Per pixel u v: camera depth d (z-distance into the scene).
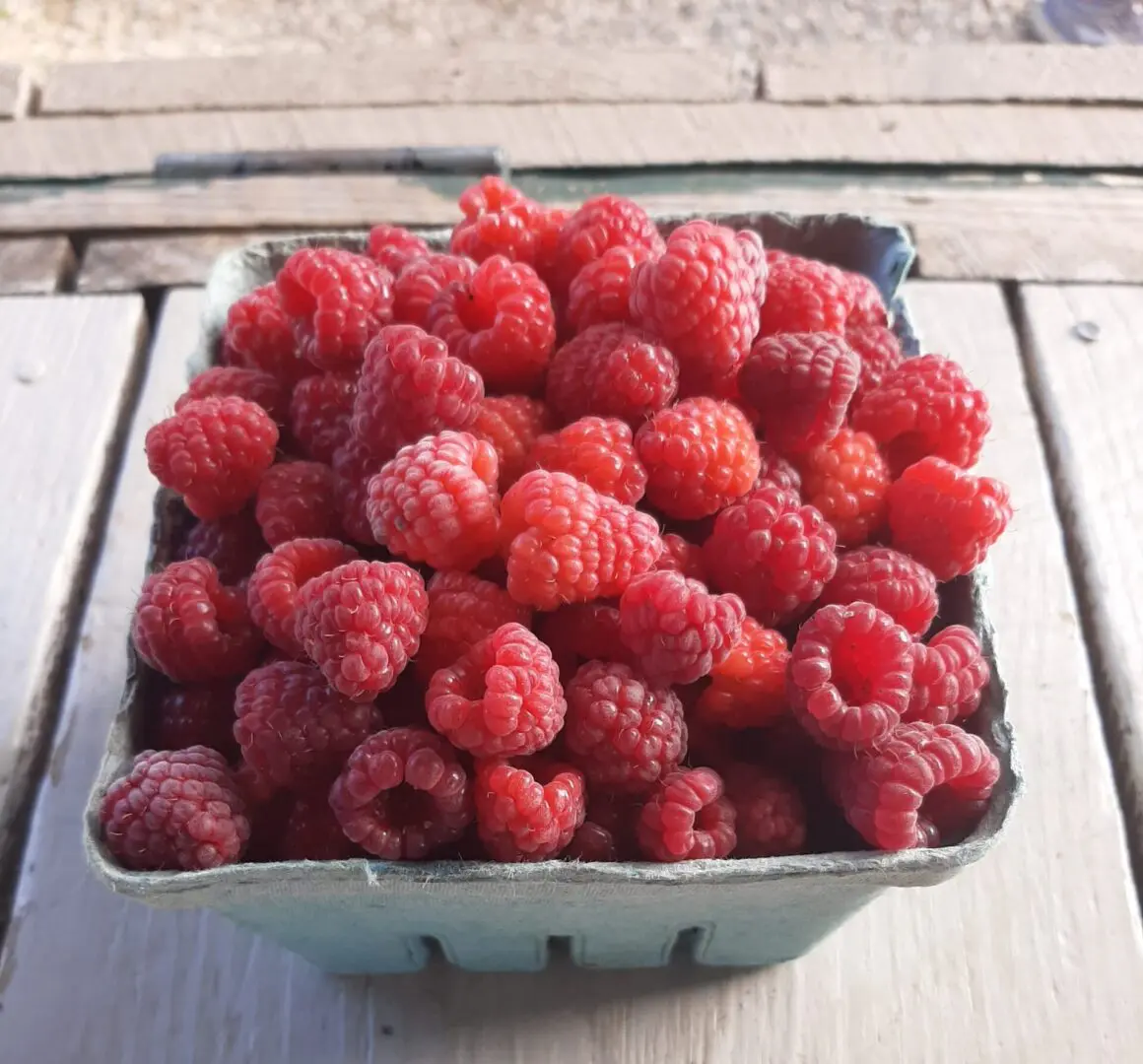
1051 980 0.17
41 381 0.23
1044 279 0.25
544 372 0.15
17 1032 0.17
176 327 0.24
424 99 0.27
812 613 0.14
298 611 0.12
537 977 0.18
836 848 0.14
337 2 0.33
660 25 0.32
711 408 0.14
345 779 0.12
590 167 0.26
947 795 0.13
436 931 0.16
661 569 0.13
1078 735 0.20
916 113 0.26
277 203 0.26
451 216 0.25
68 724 0.20
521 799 0.12
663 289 0.14
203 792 0.13
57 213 0.25
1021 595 0.21
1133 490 0.22
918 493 0.14
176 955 0.18
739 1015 0.17
